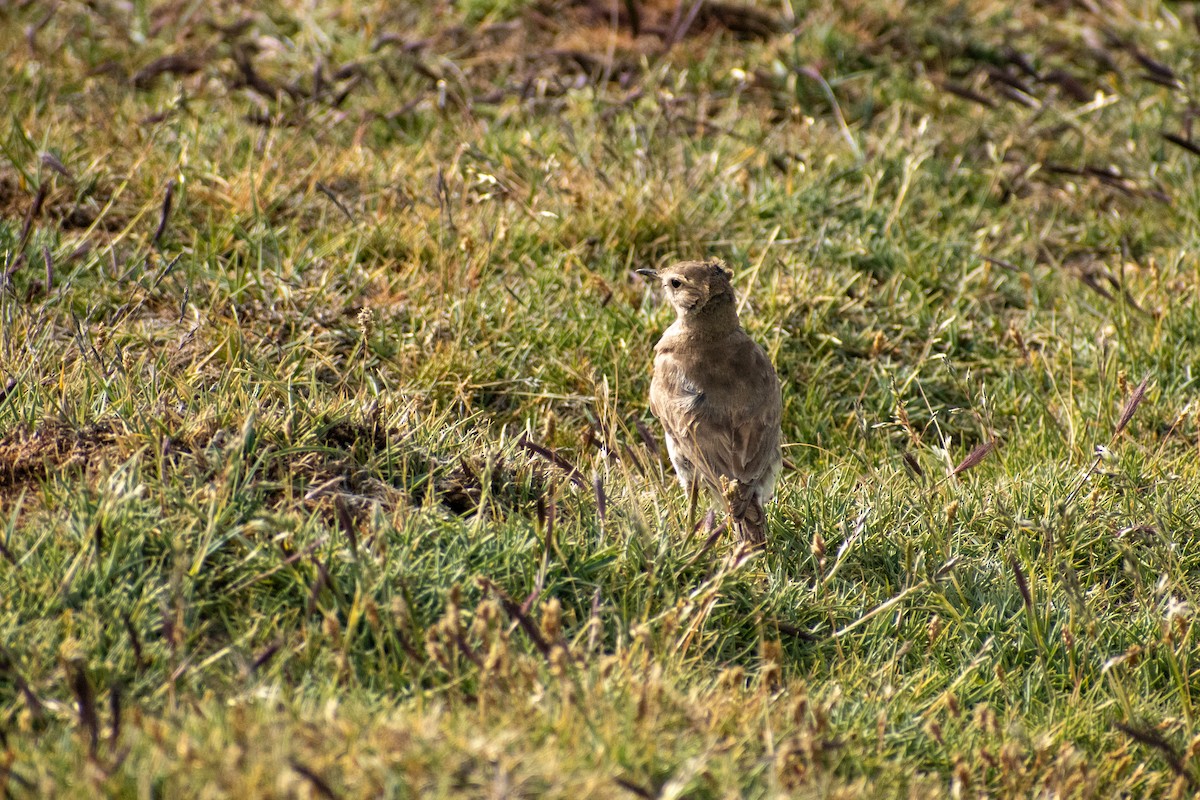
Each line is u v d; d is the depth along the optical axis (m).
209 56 18.58
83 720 6.29
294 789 5.88
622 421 12.80
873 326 14.42
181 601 7.47
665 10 20.55
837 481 11.34
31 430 9.18
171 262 12.98
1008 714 8.52
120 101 16.86
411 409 10.50
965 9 20.88
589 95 17.98
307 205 15.05
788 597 9.30
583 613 8.55
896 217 16.02
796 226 15.94
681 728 7.20
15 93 16.67
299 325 12.98
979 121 18.75
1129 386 12.95
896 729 8.09
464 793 6.09
